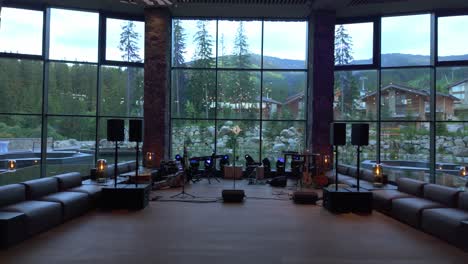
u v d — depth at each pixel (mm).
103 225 5840
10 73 10453
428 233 5504
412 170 10977
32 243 4863
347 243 5023
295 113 12055
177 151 12086
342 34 11539
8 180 10398
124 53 11484
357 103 11500
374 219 6430
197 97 12078
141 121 7656
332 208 6949
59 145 10938
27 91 10586
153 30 11078
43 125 10719
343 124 7430
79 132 11125
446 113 10742
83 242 4934
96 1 10383
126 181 8406
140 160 11781
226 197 7922
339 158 11508
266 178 11500
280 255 4508
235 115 12109
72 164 11047
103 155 11383
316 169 10320
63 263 4145
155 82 11109
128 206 7023
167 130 11531
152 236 5250
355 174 9578
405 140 11055
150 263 4184
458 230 4812
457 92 10656
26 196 5910
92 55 11188
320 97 10969
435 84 10766
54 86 10867
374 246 4902
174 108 12062
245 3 10414
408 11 10797
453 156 10672
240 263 4219
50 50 10805
